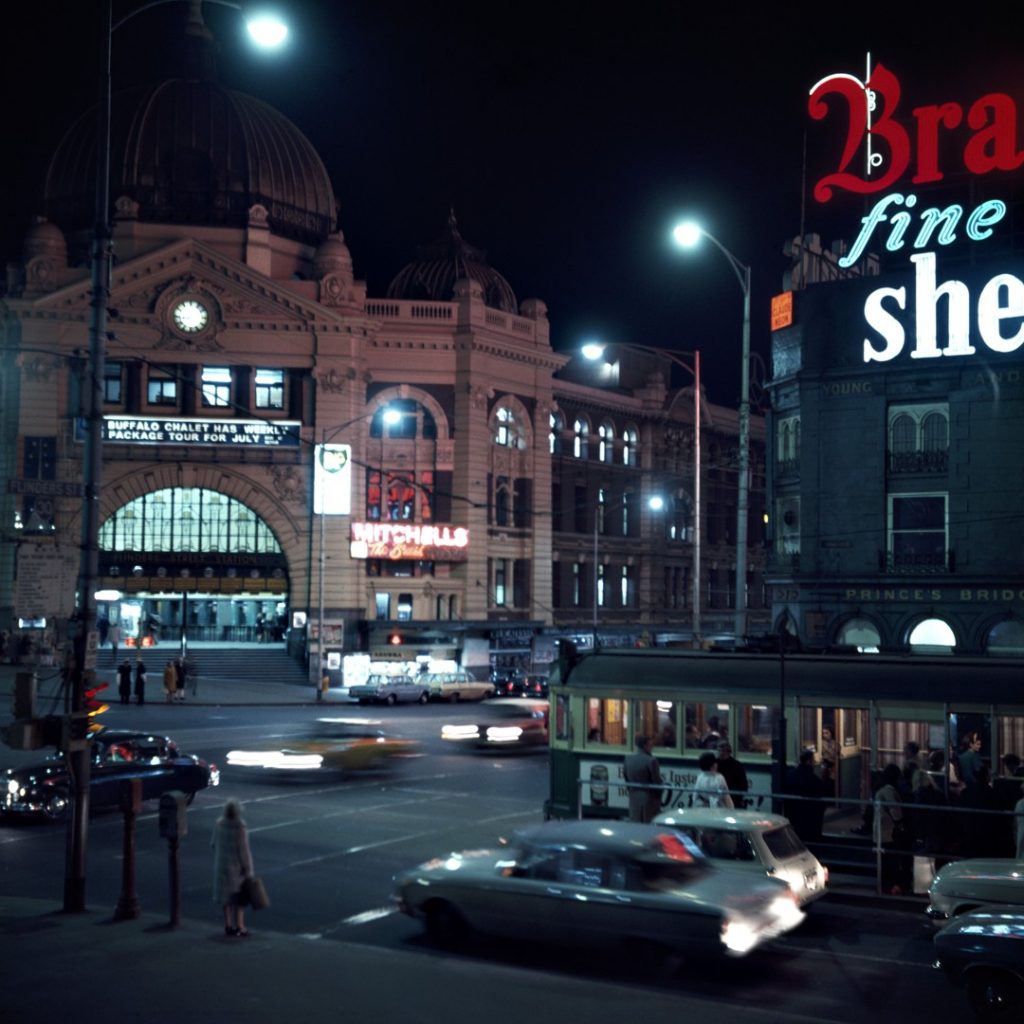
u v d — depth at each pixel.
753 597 95.06
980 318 42.41
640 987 13.79
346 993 12.76
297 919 16.91
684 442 87.88
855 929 16.73
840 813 20.30
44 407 64.12
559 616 76.38
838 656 21.45
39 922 16.03
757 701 21.47
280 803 26.92
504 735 39.59
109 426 64.31
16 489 23.77
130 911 16.34
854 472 44.62
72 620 17.12
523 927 14.86
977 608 42.25
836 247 48.81
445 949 15.44
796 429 47.16
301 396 67.06
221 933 15.58
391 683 56.19
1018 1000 12.48
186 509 66.81
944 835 18.30
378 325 68.38
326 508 66.44
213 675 64.62
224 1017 11.77
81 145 71.88
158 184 70.25
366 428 68.75
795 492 46.94
